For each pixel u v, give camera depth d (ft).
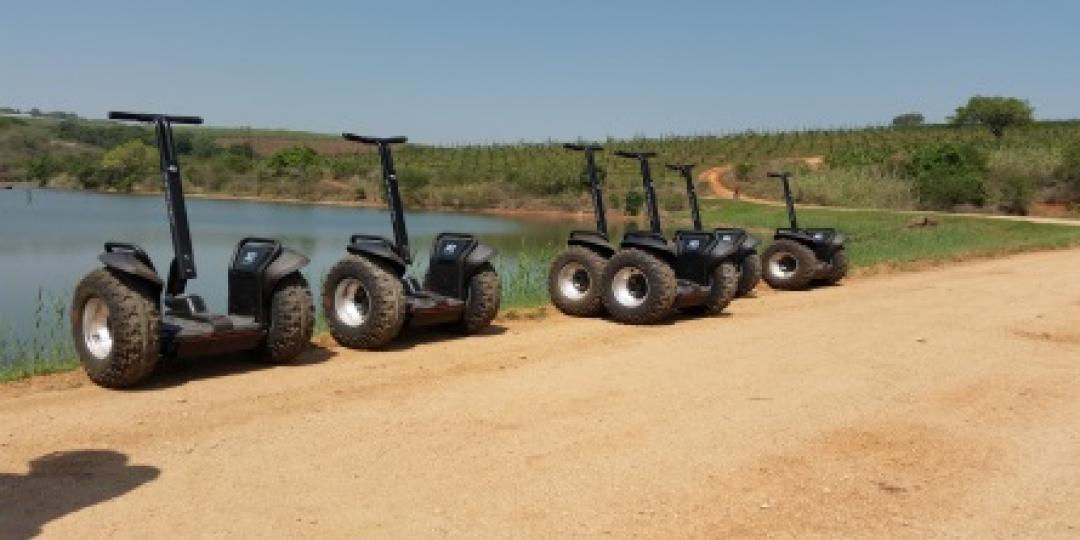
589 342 24.77
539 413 17.08
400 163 215.10
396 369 20.65
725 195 155.22
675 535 11.57
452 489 12.98
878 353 23.73
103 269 18.20
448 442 15.15
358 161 200.95
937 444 15.75
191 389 18.21
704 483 13.51
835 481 13.78
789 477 13.89
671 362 22.13
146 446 14.47
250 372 19.95
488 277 25.30
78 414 16.17
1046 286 40.09
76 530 11.14
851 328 27.86
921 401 18.70
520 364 21.54
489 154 250.98
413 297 24.36
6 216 94.43
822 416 17.38
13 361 23.04
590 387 19.27
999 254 58.95
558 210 144.46
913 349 24.36
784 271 39.86
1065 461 14.98
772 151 257.34
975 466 14.64
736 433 16.11
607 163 206.28
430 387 18.95
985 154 149.79
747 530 11.80
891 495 13.25
